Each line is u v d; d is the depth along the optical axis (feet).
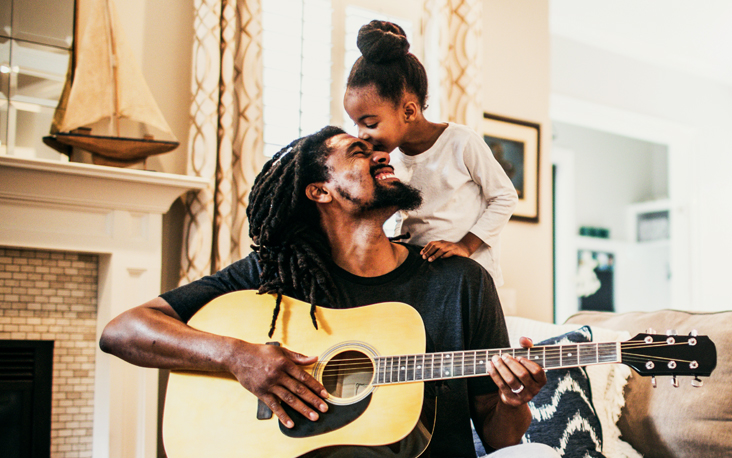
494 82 10.12
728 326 5.35
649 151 18.83
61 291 6.88
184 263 7.29
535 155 10.36
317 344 3.87
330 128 4.55
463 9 9.12
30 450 6.66
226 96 7.55
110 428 6.50
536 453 3.40
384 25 4.83
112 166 7.03
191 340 3.77
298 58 8.64
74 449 6.84
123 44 7.06
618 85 15.11
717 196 16.53
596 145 17.95
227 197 7.43
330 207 4.32
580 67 14.52
